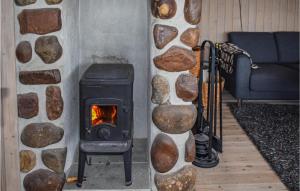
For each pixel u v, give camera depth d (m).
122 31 2.96
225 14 5.64
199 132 3.22
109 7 2.92
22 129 2.34
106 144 2.35
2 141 2.16
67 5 2.38
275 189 2.60
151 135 2.42
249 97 4.73
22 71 2.27
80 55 2.97
